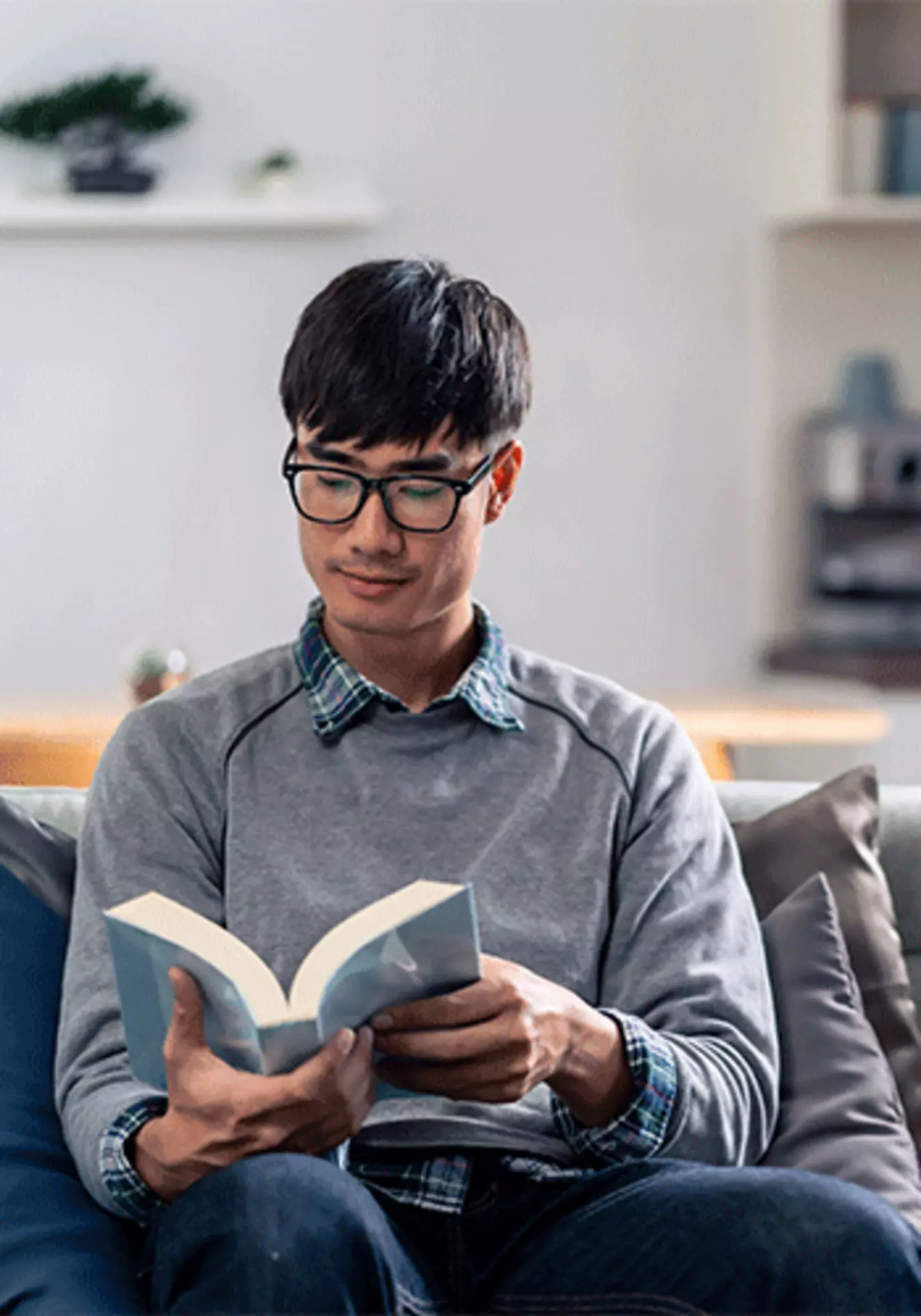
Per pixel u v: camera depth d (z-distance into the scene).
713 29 4.23
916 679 3.92
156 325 4.13
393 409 1.41
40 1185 1.42
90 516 4.16
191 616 4.21
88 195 3.98
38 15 4.02
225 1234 1.15
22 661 4.18
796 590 4.37
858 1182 1.54
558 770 1.53
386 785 1.50
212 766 1.51
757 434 4.33
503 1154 1.41
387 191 4.17
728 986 1.47
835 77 4.02
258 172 4.07
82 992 1.43
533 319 4.25
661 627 4.36
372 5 4.12
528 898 1.47
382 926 1.16
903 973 1.76
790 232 4.27
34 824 1.71
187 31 4.07
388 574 1.45
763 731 3.30
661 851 1.52
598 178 4.23
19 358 4.11
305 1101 1.17
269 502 4.20
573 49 4.20
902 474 4.13
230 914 1.46
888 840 1.88
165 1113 1.30
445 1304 1.35
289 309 4.16
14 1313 1.27
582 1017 1.31
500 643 1.60
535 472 4.29
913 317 4.32
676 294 4.28
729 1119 1.40
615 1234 1.28
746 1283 1.23
